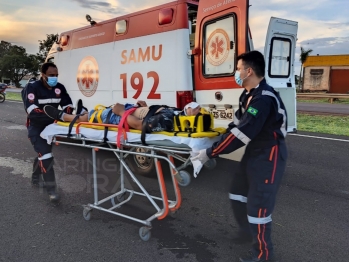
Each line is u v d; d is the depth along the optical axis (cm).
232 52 404
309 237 320
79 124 357
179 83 459
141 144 320
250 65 246
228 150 242
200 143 281
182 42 453
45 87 413
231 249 299
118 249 299
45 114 399
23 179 490
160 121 307
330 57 3566
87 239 316
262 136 244
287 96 458
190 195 432
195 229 339
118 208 387
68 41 702
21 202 404
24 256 285
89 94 641
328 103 1916
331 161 588
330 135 841
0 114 1277
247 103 252
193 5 468
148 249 299
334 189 450
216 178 498
